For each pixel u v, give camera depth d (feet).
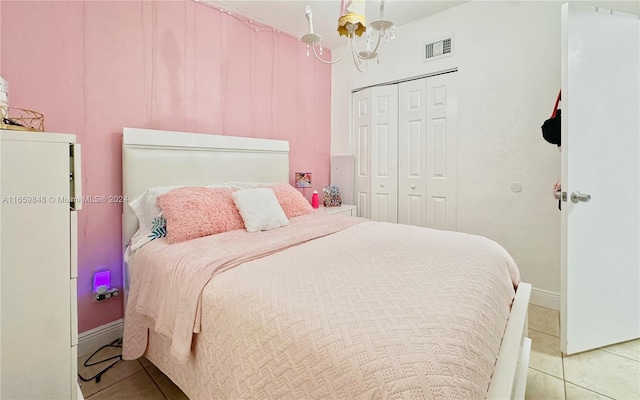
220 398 3.44
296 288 3.48
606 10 5.78
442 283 3.63
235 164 8.51
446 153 9.34
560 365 5.62
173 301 4.25
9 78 5.31
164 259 4.84
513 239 8.21
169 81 7.39
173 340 4.00
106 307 6.56
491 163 8.47
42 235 3.47
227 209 6.54
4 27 5.23
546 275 7.77
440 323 2.77
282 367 2.83
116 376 5.49
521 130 7.95
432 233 6.23
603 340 6.10
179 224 5.69
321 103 11.62
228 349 3.37
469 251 4.92
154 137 6.90
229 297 3.54
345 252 4.95
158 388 5.17
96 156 6.34
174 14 7.43
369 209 11.27
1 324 3.27
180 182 7.36
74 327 3.72
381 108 10.81
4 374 3.30
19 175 3.31
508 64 8.06
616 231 6.05
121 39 6.59
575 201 5.66
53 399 3.59
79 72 6.06
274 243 5.25
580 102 5.64
